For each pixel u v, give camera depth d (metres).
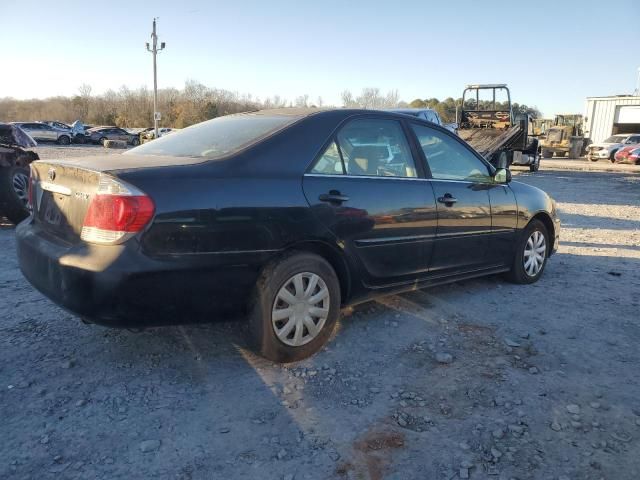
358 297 3.86
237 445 2.64
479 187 4.70
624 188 16.73
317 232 3.44
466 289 5.16
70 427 2.72
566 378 3.40
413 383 3.29
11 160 7.68
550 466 2.54
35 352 3.50
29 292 4.62
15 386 3.08
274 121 3.71
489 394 3.18
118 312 2.88
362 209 3.69
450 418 2.92
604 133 38.94
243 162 3.26
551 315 4.51
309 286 3.45
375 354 3.67
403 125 4.22
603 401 3.13
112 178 2.89
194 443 2.63
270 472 2.46
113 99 80.00
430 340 3.93
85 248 2.93
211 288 3.07
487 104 19.39
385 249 3.88
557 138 35.06
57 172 3.29
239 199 3.12
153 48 39.44
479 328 4.18
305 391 3.16
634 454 2.65
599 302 4.89
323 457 2.57
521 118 19.05
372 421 2.88
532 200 5.27
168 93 77.31
